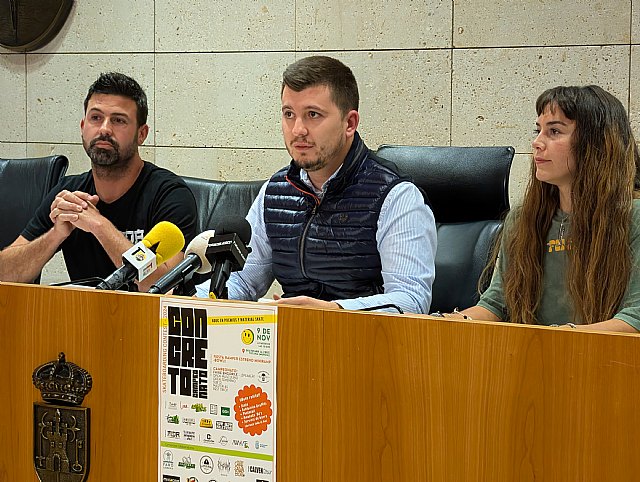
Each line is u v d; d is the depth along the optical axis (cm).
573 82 353
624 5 344
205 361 125
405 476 115
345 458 118
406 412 114
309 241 240
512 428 109
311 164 227
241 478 124
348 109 229
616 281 208
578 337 105
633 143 215
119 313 130
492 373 110
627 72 346
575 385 105
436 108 371
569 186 215
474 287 272
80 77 420
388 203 232
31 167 346
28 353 136
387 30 374
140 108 275
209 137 404
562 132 213
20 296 136
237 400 123
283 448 121
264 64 393
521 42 357
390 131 378
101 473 133
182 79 405
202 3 400
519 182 362
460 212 283
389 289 229
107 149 268
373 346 115
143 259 170
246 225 244
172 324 126
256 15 392
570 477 106
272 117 395
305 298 162
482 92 364
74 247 279
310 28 385
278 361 121
